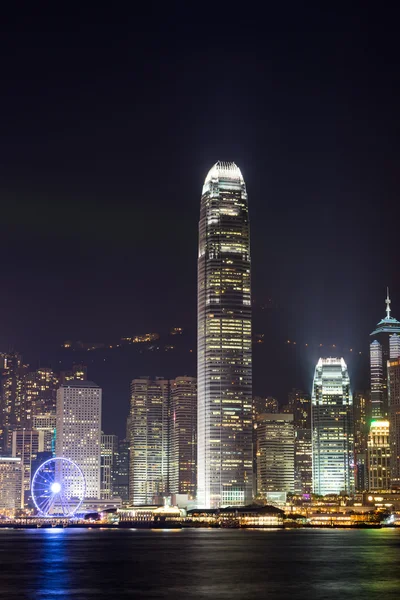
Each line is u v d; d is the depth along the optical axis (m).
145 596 189.50
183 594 193.62
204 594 193.62
